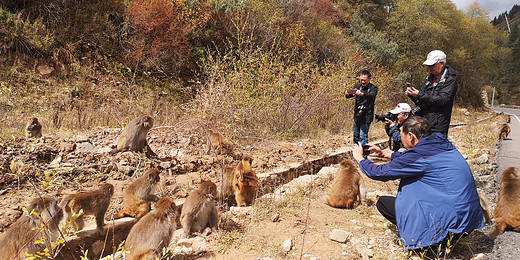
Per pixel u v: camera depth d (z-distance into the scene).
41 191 5.99
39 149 7.19
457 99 42.81
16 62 13.30
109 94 13.92
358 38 28.91
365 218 6.05
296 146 10.82
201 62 17.11
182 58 16.62
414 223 4.55
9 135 8.09
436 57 6.02
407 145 4.93
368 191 7.68
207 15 16.92
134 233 4.34
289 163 9.02
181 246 4.67
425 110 6.27
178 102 15.17
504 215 4.99
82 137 8.46
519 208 4.91
